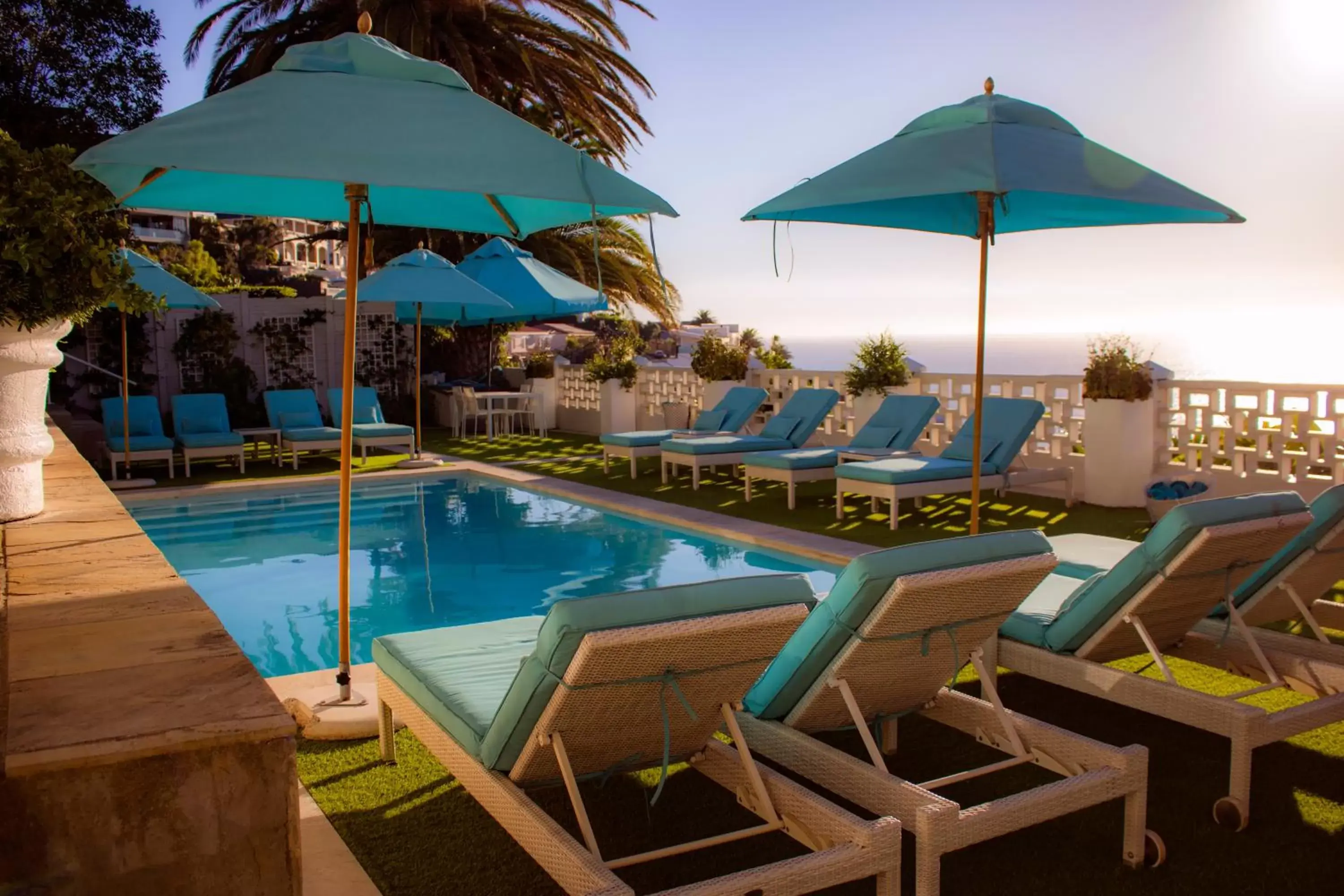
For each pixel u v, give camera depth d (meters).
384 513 9.44
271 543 8.12
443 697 2.89
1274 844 2.85
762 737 3.07
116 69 17.42
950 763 3.45
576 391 16.80
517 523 8.86
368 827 3.00
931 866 2.41
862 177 4.27
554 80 18.25
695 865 2.79
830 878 2.28
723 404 11.38
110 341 15.22
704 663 2.43
